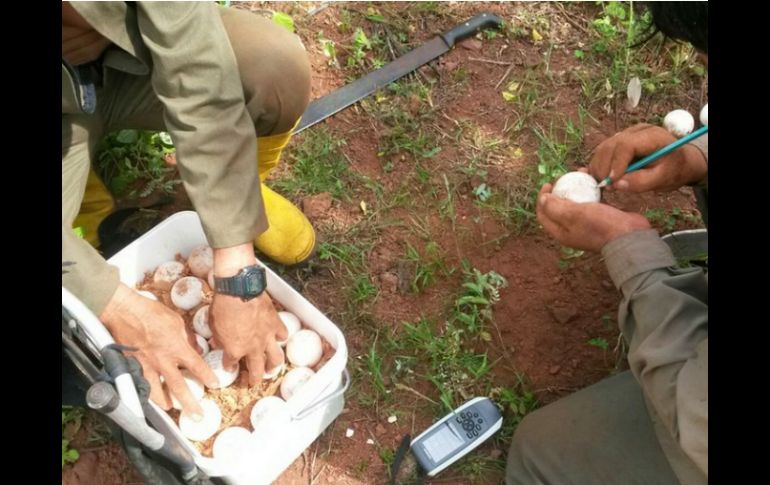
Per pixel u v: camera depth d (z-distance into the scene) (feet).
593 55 7.73
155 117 5.32
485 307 6.26
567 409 4.98
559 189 4.81
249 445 4.47
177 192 6.70
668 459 4.34
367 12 7.78
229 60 4.25
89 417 5.56
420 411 5.84
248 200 4.50
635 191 4.96
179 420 4.68
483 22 7.74
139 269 5.45
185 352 4.53
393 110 7.18
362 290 6.26
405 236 6.61
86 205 6.15
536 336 6.18
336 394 4.73
